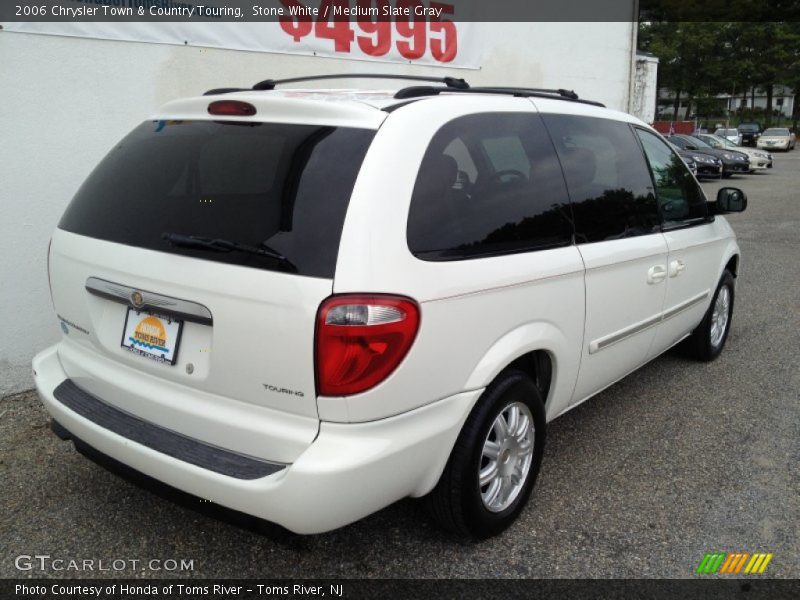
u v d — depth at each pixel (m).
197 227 2.31
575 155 3.13
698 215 4.29
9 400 4.16
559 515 3.02
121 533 2.85
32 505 3.03
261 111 2.44
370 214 2.13
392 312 2.11
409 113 2.40
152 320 2.41
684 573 2.65
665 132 29.27
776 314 6.25
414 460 2.29
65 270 2.71
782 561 2.74
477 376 2.46
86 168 4.44
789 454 3.61
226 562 2.68
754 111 66.62
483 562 2.70
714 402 4.26
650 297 3.62
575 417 4.03
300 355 2.07
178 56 4.79
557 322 2.86
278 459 2.19
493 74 7.32
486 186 2.59
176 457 2.29
